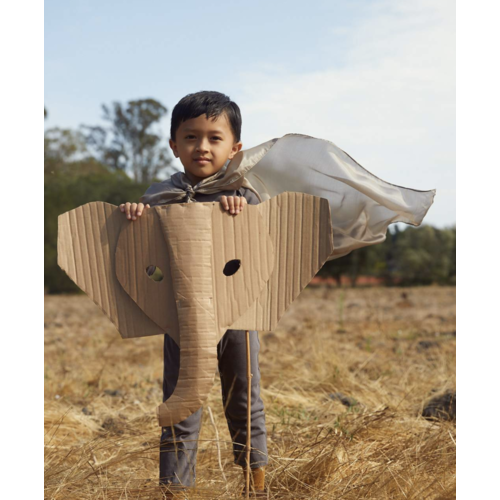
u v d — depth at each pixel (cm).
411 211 242
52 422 383
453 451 263
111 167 5222
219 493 226
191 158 235
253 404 242
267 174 259
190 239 198
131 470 284
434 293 2350
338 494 232
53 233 2786
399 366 575
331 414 384
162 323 202
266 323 206
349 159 252
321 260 205
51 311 1574
